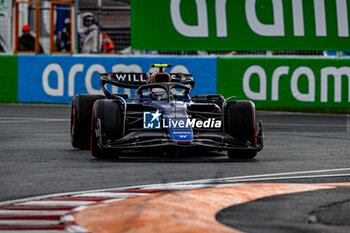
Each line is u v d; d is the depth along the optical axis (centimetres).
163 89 3134
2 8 6869
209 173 2347
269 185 2036
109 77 3459
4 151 3105
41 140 3656
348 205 1727
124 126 2758
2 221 1556
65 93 6638
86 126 3164
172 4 6519
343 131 4416
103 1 7356
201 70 6519
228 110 2825
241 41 6544
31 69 6688
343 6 6538
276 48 6538
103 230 1429
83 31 7444
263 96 6494
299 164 2656
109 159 2800
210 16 6531
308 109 6531
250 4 6519
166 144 2611
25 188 2022
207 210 1634
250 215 1593
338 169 2492
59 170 2433
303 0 6512
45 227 1490
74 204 1758
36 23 6794
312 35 6544
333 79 6456
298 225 1494
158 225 1435
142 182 2131
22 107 6344
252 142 2798
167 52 6700
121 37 7412
